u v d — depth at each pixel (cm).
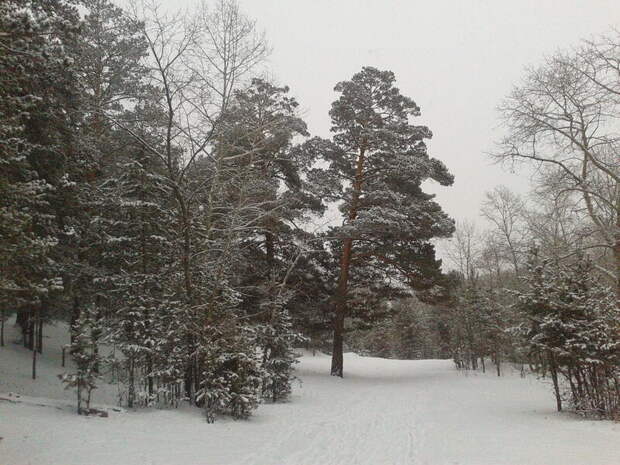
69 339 2316
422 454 972
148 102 1681
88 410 1114
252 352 1405
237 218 1567
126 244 1501
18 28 890
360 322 2894
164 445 917
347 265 2767
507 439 1093
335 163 2786
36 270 1123
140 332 1330
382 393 2178
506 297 3278
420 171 2594
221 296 1424
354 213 2725
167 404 1369
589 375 1441
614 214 2042
